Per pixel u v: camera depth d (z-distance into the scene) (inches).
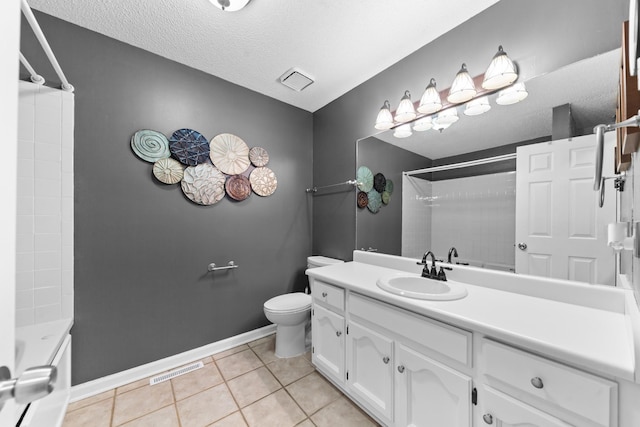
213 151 80.7
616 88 40.3
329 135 98.8
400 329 46.1
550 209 46.2
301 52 70.5
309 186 106.3
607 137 40.3
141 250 68.7
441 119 63.3
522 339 31.3
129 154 66.9
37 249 55.2
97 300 62.8
